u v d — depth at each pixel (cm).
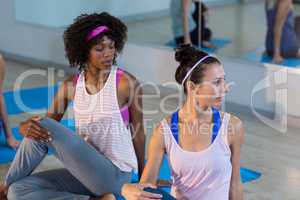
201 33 740
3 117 523
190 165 301
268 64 631
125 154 371
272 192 455
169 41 750
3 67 512
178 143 304
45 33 816
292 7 666
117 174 365
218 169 300
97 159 359
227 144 304
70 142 354
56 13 838
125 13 798
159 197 295
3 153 511
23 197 362
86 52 364
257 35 698
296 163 513
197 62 302
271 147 549
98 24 361
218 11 737
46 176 375
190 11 741
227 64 645
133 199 296
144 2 778
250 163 511
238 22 717
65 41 372
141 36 767
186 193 308
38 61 835
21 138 550
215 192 303
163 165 475
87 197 363
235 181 312
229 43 713
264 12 694
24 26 843
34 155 366
